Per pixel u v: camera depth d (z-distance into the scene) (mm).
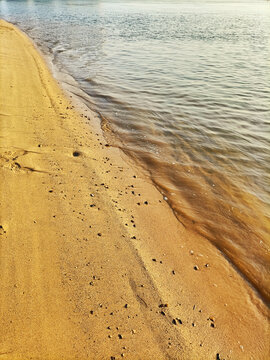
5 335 3268
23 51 18156
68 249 4500
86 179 6367
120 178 6676
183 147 8234
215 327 3732
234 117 10117
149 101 11477
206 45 23109
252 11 56219
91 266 4277
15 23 32375
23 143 7379
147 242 4934
